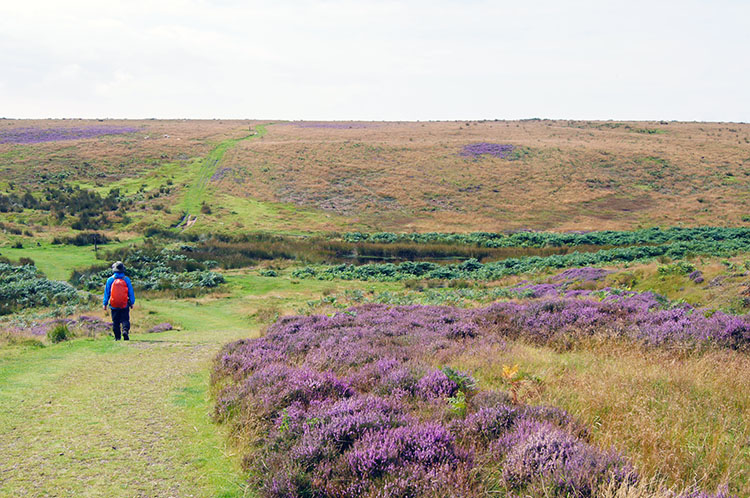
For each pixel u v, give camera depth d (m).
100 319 18.91
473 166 89.69
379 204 73.06
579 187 79.06
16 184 70.81
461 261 46.22
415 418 5.23
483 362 8.23
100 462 4.92
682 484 3.95
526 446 4.35
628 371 7.04
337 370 8.10
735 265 22.59
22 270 35.66
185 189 73.75
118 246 48.09
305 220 64.94
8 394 7.27
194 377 8.57
